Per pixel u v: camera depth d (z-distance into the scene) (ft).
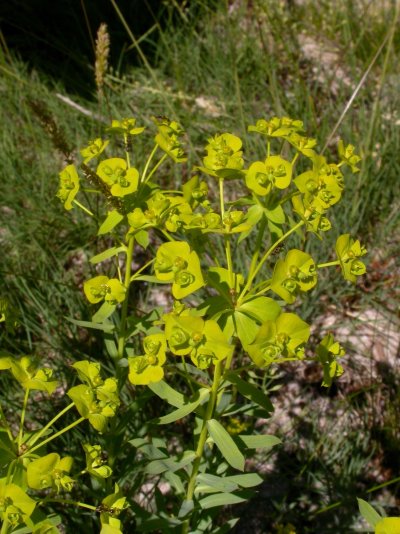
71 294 1.63
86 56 2.44
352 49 2.56
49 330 1.55
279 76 2.41
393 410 1.57
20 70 2.36
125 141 1.09
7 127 2.10
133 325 1.09
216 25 2.59
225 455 0.97
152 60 2.51
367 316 1.77
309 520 1.49
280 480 1.54
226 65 2.35
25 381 0.89
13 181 1.91
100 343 1.55
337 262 0.93
